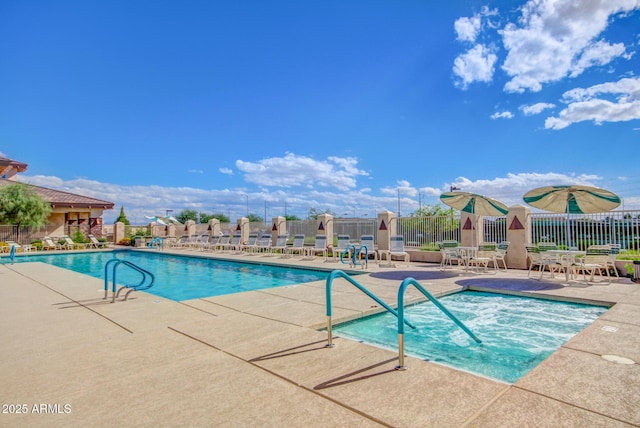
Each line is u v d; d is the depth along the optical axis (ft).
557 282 26.94
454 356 14.01
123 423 7.75
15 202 70.44
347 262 43.32
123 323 16.37
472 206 33.65
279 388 9.34
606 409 8.05
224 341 13.43
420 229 45.73
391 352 11.98
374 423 7.56
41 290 25.66
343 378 9.89
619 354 11.60
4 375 10.52
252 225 72.43
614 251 25.82
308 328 15.11
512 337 16.16
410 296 22.02
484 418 7.68
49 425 7.72
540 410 8.02
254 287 32.30
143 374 10.44
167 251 64.39
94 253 67.46
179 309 19.07
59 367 11.10
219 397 8.90
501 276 30.22
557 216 34.60
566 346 12.41
